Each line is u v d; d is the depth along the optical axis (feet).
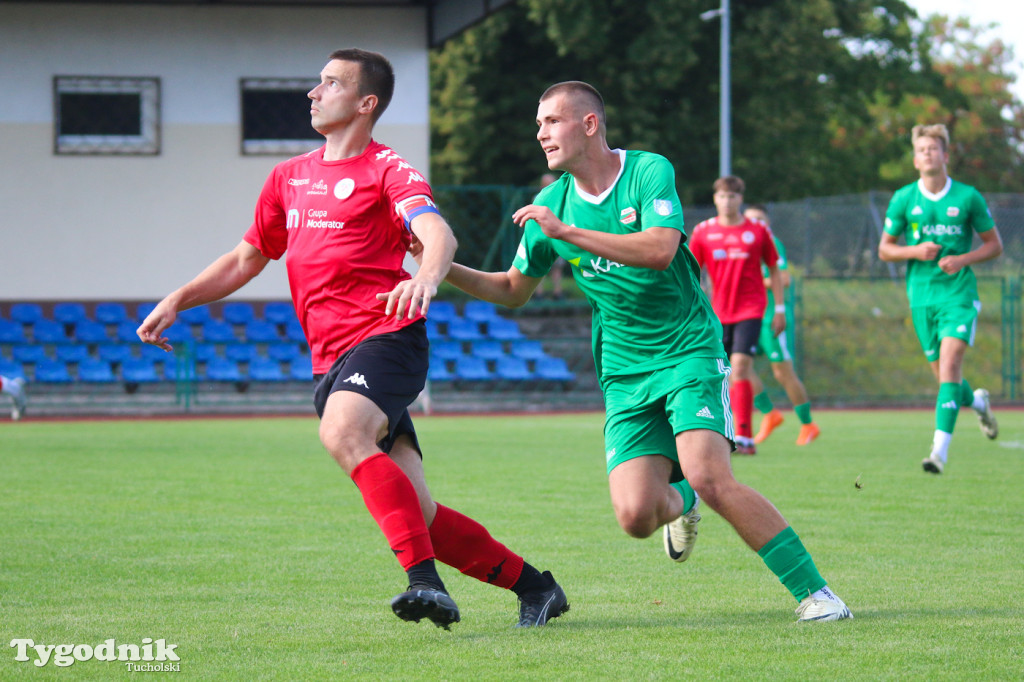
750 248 93.56
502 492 71.10
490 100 285.43
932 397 180.65
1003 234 206.28
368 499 33.27
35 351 167.73
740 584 43.60
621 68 274.36
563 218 39.60
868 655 31.58
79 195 181.06
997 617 36.81
